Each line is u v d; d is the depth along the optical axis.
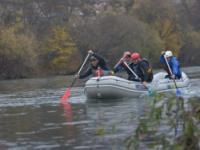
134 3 188.38
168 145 12.36
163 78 49.22
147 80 45.81
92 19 169.38
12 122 29.62
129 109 33.88
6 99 49.47
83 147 19.75
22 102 44.94
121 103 39.34
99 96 44.19
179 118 12.17
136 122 25.88
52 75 151.88
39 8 171.50
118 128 23.98
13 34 143.88
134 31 163.62
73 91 57.25
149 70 45.84
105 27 163.25
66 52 160.38
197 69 134.12
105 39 162.38
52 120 29.58
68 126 26.30
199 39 192.38
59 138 22.33
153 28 183.00
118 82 43.88
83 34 163.62
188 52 190.00
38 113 34.28
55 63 159.00
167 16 187.00
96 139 21.33
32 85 83.31
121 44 162.38
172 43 186.62
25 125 27.81
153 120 12.23
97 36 163.12
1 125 28.41
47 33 164.25
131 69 46.09
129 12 187.50
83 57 164.25
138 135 12.39
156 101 12.36
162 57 49.84
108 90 43.53
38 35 163.75
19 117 32.22
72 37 164.25
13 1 163.62
